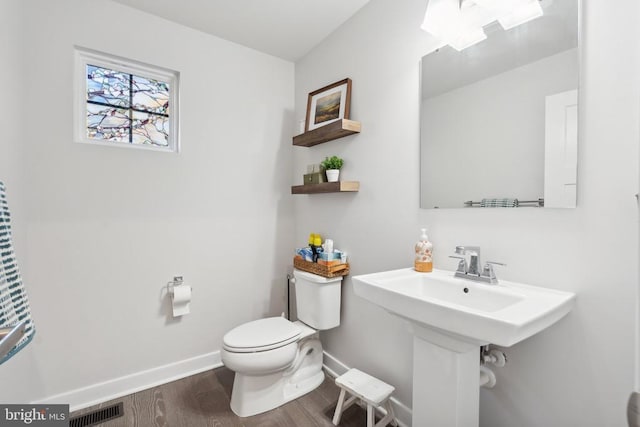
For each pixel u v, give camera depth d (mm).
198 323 2160
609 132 947
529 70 1134
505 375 1195
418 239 1554
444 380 1103
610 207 945
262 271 2447
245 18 2006
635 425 523
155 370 1988
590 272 988
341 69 2066
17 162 1521
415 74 1565
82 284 1767
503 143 1213
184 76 2088
